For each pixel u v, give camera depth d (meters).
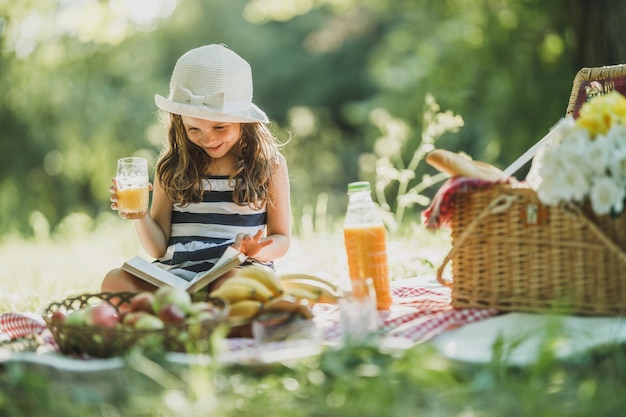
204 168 4.12
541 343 2.70
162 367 2.72
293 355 2.75
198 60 3.99
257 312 3.09
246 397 2.59
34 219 13.63
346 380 2.58
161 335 2.83
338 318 3.41
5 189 16.77
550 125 12.94
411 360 2.62
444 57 14.84
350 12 20.91
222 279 3.56
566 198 3.04
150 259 7.33
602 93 4.12
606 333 2.91
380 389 2.51
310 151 17.89
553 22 12.38
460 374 2.74
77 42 16.11
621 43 7.81
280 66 21.44
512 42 13.28
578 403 2.48
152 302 2.98
